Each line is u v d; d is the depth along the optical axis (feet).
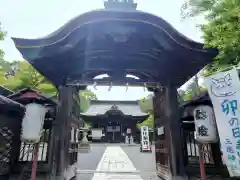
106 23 16.80
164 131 21.59
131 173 28.14
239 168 12.32
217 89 13.73
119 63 21.83
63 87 20.31
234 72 12.99
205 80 14.43
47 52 17.10
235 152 12.55
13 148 18.01
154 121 26.89
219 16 19.94
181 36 17.43
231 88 13.05
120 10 16.69
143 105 117.19
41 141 18.58
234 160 12.57
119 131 116.16
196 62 18.72
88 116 112.88
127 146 84.99
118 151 65.62
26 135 14.73
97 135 108.27
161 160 23.35
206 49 17.89
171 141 19.47
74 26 16.58
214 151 18.74
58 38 16.63
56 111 19.17
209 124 15.11
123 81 21.65
